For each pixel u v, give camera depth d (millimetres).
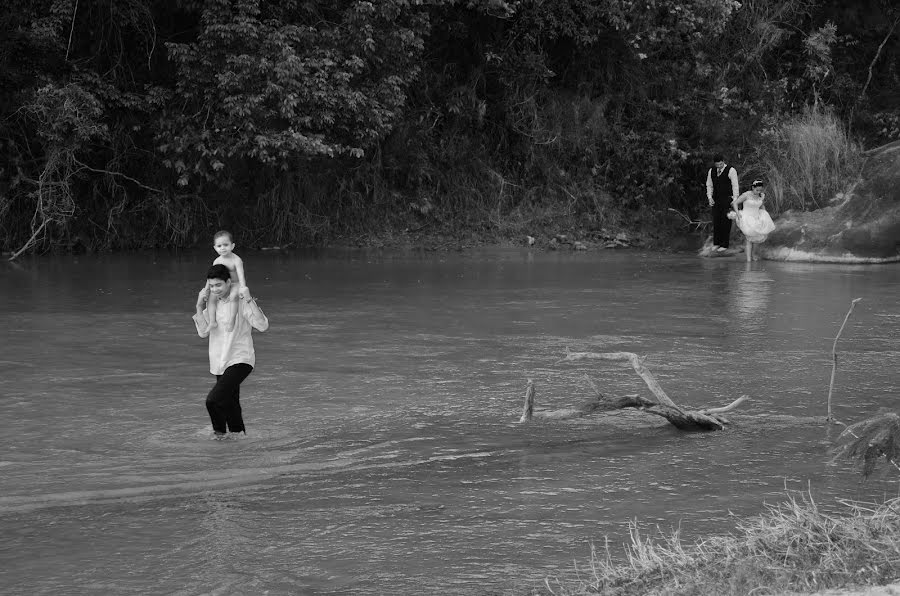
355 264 21047
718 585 4301
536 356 10805
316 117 22500
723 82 29484
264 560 5141
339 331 12406
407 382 9523
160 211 23875
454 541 5398
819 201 24984
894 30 34250
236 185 24891
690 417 7691
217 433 7617
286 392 9094
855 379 9602
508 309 14383
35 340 11688
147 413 8305
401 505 6016
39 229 21625
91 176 23672
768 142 27547
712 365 10297
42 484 6422
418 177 26594
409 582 4844
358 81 23500
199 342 11609
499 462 6945
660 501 6051
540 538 5434
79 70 22016
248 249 24297
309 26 22812
